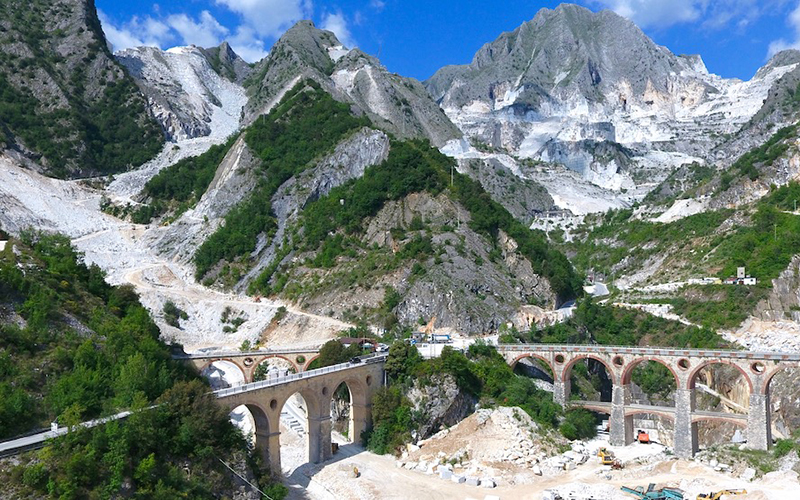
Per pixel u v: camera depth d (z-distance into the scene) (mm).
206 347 190250
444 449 139625
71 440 92750
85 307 133125
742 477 130375
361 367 146250
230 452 110125
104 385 106312
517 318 192750
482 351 167000
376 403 146875
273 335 198625
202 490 100875
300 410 164750
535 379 172500
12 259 132750
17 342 108688
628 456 144750
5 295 118562
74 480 88938
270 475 118688
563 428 151625
